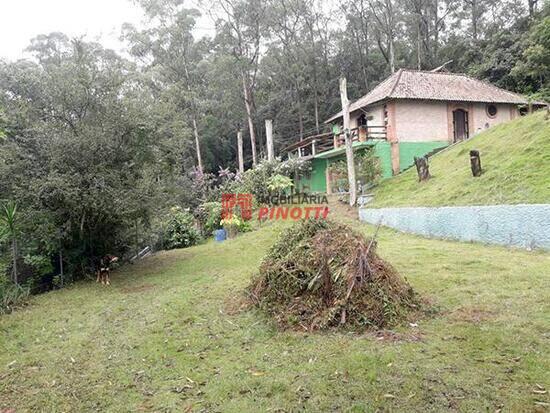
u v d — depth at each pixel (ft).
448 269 22.70
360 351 13.55
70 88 32.45
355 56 127.75
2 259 32.07
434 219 33.58
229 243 45.55
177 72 113.19
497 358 12.20
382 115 65.41
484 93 69.26
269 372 12.93
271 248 21.44
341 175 60.44
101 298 26.76
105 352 16.47
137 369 14.40
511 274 20.26
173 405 11.59
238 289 23.85
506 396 10.25
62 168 30.19
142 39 110.42
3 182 29.60
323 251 17.69
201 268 33.86
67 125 33.53
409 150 63.41
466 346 13.19
